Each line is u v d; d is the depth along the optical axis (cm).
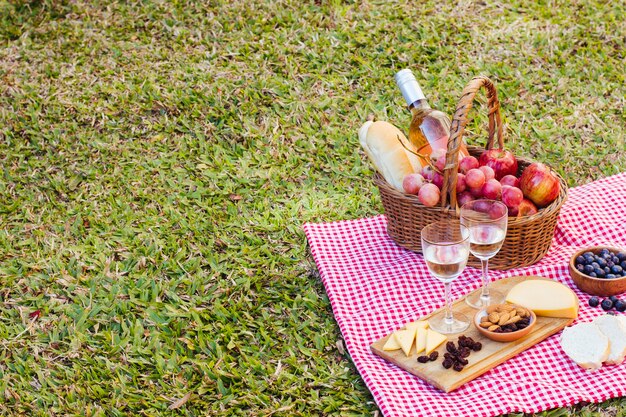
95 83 343
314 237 270
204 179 305
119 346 242
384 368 226
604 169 299
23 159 313
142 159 313
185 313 250
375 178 259
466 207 237
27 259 275
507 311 229
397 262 256
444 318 233
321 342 240
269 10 374
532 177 246
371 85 340
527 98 333
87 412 226
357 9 375
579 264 241
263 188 300
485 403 215
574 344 222
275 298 254
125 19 373
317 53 353
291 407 225
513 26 367
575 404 217
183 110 331
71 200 299
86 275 267
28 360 242
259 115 329
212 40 362
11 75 347
